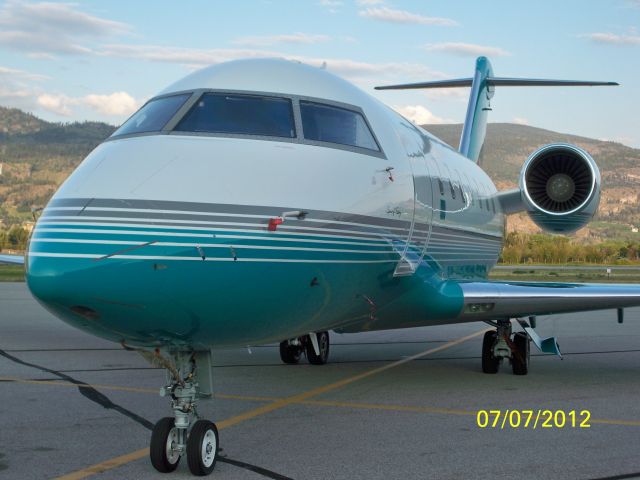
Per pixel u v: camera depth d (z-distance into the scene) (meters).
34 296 5.59
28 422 7.32
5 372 10.11
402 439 6.84
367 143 7.69
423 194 8.81
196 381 6.32
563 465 6.02
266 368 10.93
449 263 10.20
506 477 5.68
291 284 6.17
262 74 7.35
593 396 8.96
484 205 12.69
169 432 5.79
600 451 6.47
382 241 7.43
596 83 15.91
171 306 5.58
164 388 5.92
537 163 12.19
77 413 7.72
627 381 10.05
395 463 6.05
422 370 10.90
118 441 6.64
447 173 10.46
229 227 5.83
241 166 6.25
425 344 14.09
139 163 6.05
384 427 7.30
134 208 5.68
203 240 5.69
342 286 6.86
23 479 5.56
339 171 6.93
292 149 6.71
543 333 16.88
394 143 8.27
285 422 7.50
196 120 6.66
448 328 17.36
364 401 8.59
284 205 6.20
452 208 10.27
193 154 6.21
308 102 7.32
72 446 6.47
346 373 10.55
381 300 7.97
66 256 5.47
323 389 9.31
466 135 16.39
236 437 6.88
